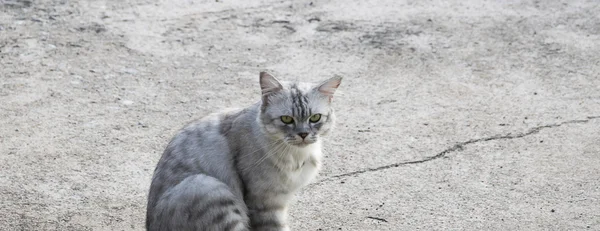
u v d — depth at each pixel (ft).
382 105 32.91
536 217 25.30
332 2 42.57
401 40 38.52
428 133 30.71
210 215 21.68
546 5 42.37
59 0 41.93
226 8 41.75
